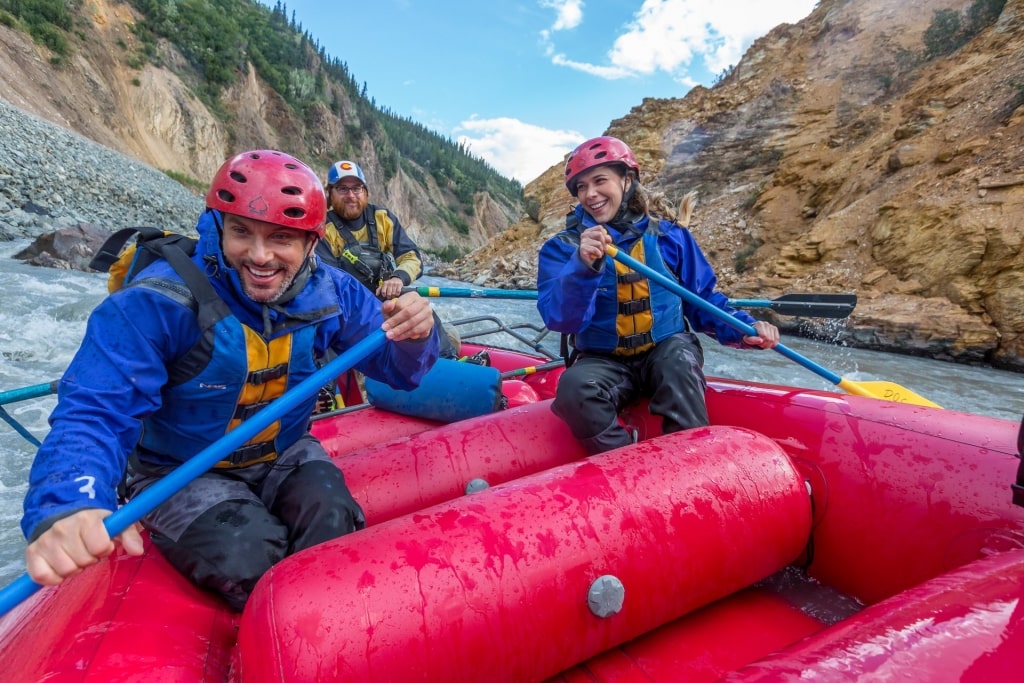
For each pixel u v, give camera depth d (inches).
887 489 65.5
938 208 390.3
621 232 92.1
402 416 112.6
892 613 38.6
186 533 55.1
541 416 88.7
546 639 49.4
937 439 64.7
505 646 47.8
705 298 98.4
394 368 67.3
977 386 274.7
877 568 65.1
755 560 60.4
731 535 58.5
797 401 79.5
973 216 366.3
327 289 62.7
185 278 53.9
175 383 55.6
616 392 86.8
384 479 78.1
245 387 57.7
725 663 55.5
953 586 40.5
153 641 45.0
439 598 46.4
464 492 79.4
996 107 436.8
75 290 335.3
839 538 68.7
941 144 461.4
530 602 48.9
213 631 50.8
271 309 57.8
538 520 52.6
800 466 73.9
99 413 47.3
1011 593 38.2
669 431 82.5
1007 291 328.5
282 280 56.8
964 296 346.0
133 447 51.1
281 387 59.8
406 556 48.1
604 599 50.4
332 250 146.6
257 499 60.9
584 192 91.7
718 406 88.4
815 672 33.8
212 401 57.1
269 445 62.9
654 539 54.7
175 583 54.7
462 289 131.0
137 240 56.9
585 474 58.2
